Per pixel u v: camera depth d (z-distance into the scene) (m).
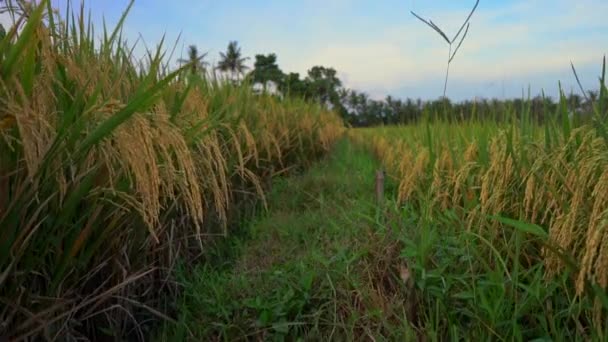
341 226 3.96
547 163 2.43
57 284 1.99
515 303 2.29
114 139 1.86
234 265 3.63
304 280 2.83
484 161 3.30
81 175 1.81
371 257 3.15
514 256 2.36
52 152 1.64
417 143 5.39
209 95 4.54
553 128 2.74
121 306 2.28
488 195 2.82
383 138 9.62
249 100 5.53
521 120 3.13
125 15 2.34
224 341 2.61
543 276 2.28
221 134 4.01
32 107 1.64
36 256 1.85
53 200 1.84
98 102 1.98
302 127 8.10
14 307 1.76
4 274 1.64
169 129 1.92
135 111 1.69
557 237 2.10
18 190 1.60
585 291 2.03
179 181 2.18
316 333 2.55
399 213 3.46
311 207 5.31
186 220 3.33
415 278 2.54
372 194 5.11
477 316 2.23
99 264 2.24
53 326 2.03
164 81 1.67
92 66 2.14
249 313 2.81
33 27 1.52
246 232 4.45
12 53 1.53
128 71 2.61
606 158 1.96
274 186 5.95
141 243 2.54
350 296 2.75
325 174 7.03
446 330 2.39
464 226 2.91
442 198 3.45
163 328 2.66
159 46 2.63
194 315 2.86
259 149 5.34
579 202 1.99
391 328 2.47
